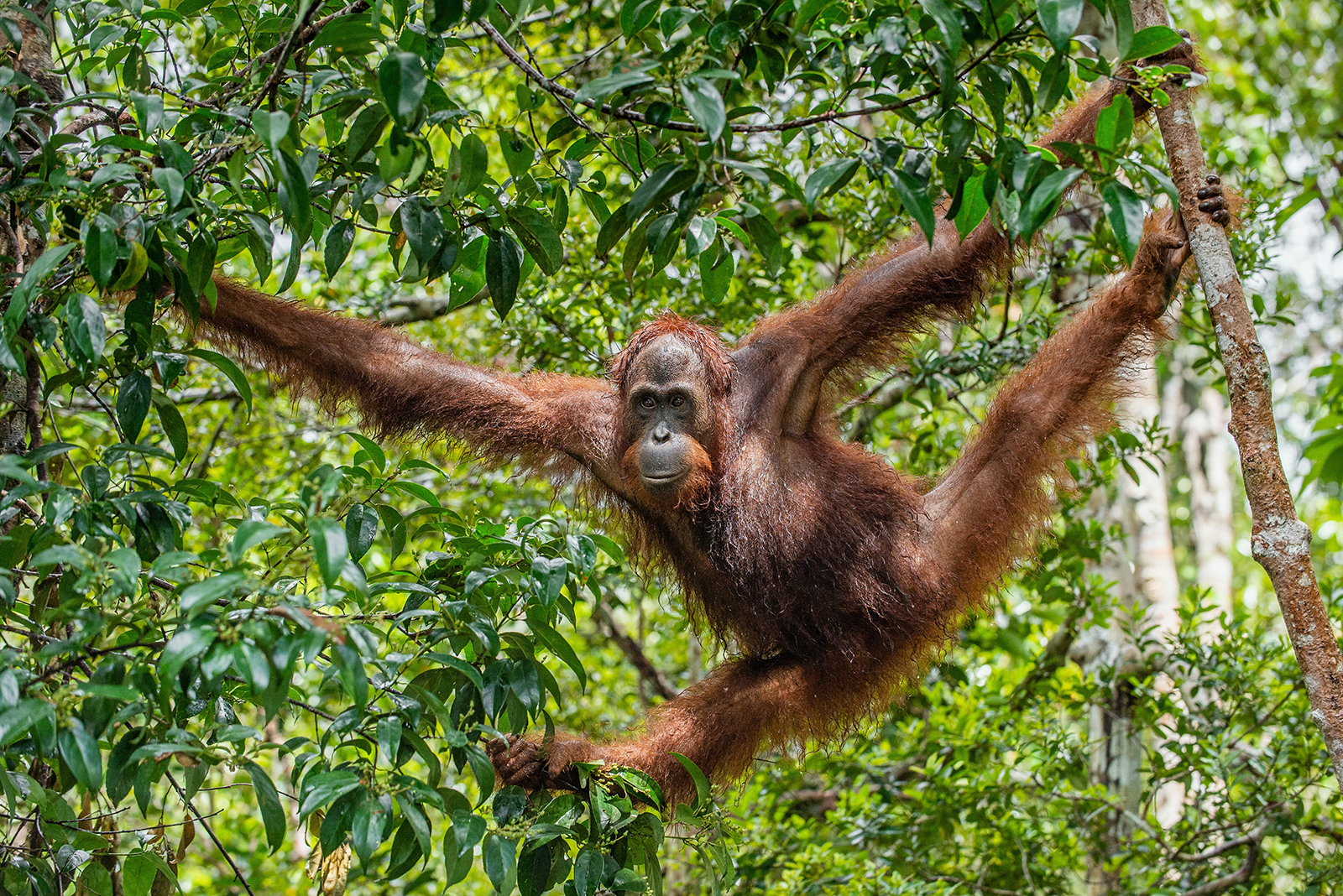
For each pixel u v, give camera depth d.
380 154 6.30
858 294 10.06
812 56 6.86
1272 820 12.71
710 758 9.79
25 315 6.58
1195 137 7.92
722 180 8.09
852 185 13.98
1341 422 13.88
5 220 7.40
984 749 14.48
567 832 6.97
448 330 16.36
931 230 6.33
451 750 6.68
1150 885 13.02
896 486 10.19
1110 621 17.02
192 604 5.16
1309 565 7.03
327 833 6.00
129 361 7.16
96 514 6.25
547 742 7.52
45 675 5.80
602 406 10.65
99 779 5.36
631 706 18.80
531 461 10.69
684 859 11.70
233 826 18.17
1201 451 31.75
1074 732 15.16
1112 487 19.22
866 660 10.01
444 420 10.44
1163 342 9.80
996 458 9.96
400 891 15.16
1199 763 13.32
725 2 7.22
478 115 7.40
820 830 15.57
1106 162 6.55
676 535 10.52
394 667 6.56
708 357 10.11
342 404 10.18
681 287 13.03
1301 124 27.67
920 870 14.24
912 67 6.71
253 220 6.96
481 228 7.62
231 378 7.55
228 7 7.92
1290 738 13.11
